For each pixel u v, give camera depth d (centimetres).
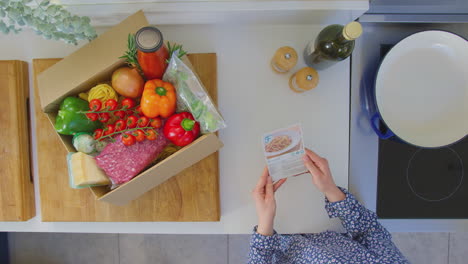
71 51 93
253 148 94
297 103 93
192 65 88
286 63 79
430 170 94
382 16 86
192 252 170
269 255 81
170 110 75
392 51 83
